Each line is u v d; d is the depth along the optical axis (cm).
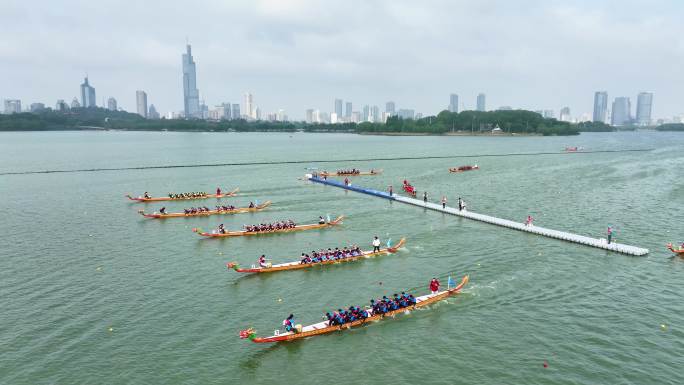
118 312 4438
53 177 13862
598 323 4159
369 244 6656
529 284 5050
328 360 3681
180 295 4850
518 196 10250
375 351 3803
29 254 6150
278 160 19438
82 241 6794
